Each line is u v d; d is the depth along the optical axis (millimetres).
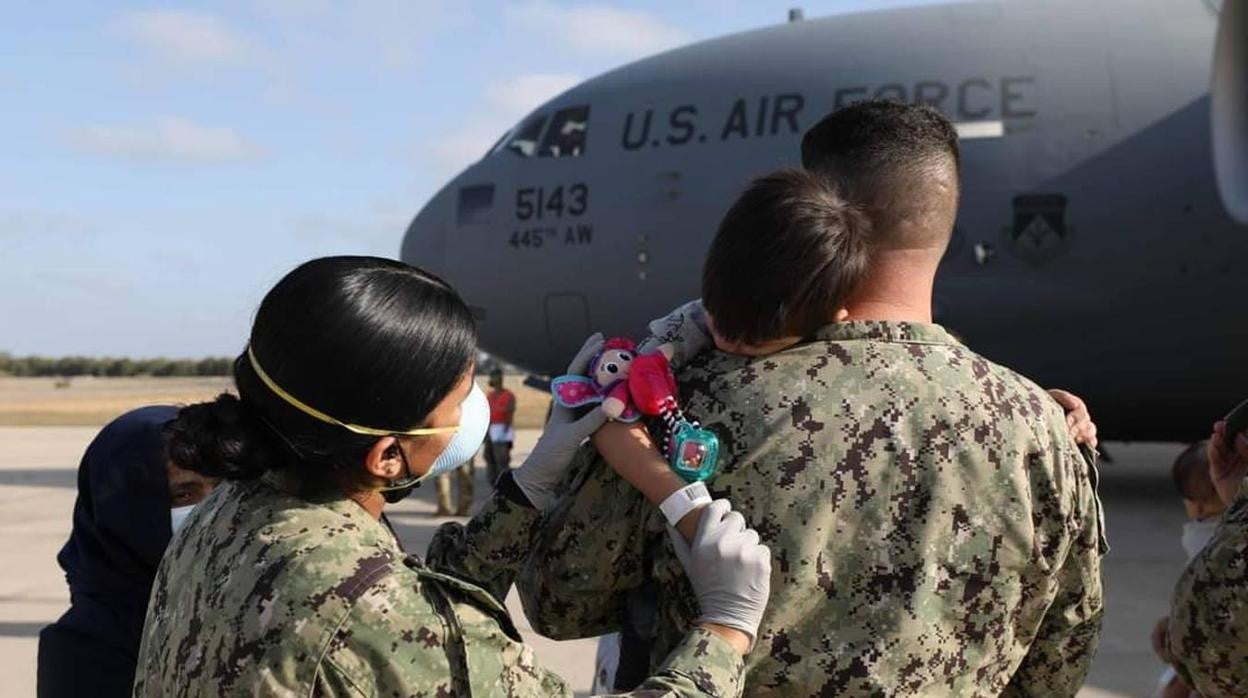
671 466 1620
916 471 1589
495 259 10930
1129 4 9664
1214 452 2494
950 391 1641
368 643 1325
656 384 1640
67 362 112938
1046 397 1762
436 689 1354
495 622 1465
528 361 11414
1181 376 9438
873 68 9625
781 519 1582
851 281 1628
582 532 1761
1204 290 8984
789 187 1655
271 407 1464
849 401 1618
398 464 1553
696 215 9898
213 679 1333
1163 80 9102
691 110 10148
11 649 5762
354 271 1502
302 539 1393
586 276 10453
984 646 1639
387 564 1390
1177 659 2041
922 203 1749
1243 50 6496
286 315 1454
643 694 1405
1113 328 9289
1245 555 1850
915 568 1566
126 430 2412
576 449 1711
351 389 1432
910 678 1570
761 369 1674
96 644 2377
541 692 1490
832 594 1579
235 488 1542
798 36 10219
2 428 29828
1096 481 1785
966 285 9445
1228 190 6582
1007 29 9648
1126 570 7703
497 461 12719
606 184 10352
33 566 8164
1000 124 9297
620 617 1917
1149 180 8969
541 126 10945
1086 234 9109
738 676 1472
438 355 1487
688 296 10031
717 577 1505
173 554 1538
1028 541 1620
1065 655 1807
